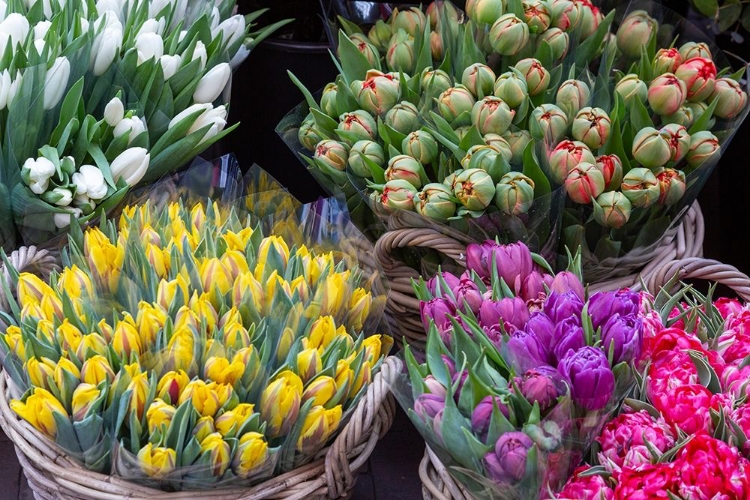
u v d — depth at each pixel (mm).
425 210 1529
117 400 1190
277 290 1312
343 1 2061
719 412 1191
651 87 1657
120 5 1796
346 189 1739
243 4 2391
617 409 1295
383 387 1267
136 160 1580
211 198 1675
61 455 1261
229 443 1176
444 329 1284
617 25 2074
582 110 1594
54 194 1503
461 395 1128
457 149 1578
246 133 2377
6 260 1409
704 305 1518
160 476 1192
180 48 1764
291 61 2236
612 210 1517
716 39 2572
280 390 1192
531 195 1498
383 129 1659
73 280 1358
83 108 1604
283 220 1586
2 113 1536
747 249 2455
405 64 1858
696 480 1092
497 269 1366
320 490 1271
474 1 1718
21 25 1595
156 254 1396
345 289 1381
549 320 1218
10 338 1276
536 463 1098
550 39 1716
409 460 1746
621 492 1097
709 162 1633
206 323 1270
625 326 1186
